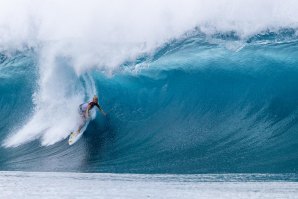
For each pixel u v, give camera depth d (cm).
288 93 6338
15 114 6525
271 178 4734
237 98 6462
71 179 4778
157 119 6391
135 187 4388
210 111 6450
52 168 5391
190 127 6297
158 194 4106
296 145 5691
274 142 5794
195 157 5528
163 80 6712
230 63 6681
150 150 5800
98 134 6019
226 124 6262
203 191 4206
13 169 5403
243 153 5550
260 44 6706
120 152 5825
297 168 5131
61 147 5891
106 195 4069
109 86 6588
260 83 6475
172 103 6550
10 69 6894
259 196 4016
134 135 6119
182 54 6819
